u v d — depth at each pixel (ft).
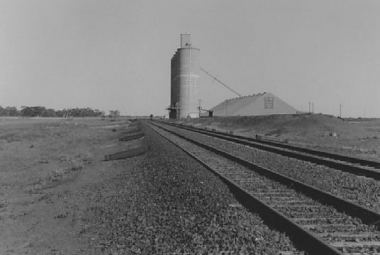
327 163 57.11
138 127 213.25
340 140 110.93
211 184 40.09
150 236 26.43
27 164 85.25
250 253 20.47
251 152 75.61
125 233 28.48
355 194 35.88
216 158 65.10
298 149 82.23
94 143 138.92
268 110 321.93
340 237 22.91
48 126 285.64
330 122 144.15
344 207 29.81
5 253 28.02
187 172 48.65
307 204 31.86
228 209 29.60
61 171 69.15
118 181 53.31
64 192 50.55
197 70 496.64
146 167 59.88
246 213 28.48
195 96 497.05
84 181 58.23
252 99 339.57
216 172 47.09
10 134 189.06
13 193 53.62
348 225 25.41
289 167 54.13
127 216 33.30
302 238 22.27
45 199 47.01
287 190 37.73
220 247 21.83
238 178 45.37
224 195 34.76
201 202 32.76
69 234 31.30
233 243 22.09
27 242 30.42
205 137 122.62
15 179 65.41
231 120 242.99
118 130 220.23
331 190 37.63
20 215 39.70
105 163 77.97
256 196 34.12
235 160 61.77
